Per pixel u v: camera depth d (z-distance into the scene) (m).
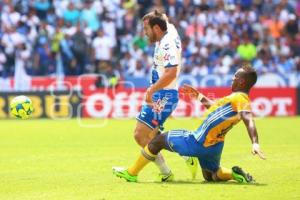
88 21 82.00
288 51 84.56
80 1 83.81
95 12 82.75
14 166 35.97
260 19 87.31
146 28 30.45
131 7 84.31
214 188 28.03
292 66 83.00
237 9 87.44
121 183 29.75
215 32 83.50
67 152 42.38
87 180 30.83
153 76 31.03
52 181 30.64
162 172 30.23
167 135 29.30
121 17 83.69
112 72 73.75
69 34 79.06
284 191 27.20
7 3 81.25
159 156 30.09
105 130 57.62
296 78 78.31
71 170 34.31
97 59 78.31
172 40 30.03
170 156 39.38
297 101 74.38
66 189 28.39
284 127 60.19
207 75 75.12
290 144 46.16
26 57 77.69
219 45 82.56
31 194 27.33
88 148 44.56
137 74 77.06
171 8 85.00
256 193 26.78
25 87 73.00
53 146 45.88
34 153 41.88
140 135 30.92
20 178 31.62
